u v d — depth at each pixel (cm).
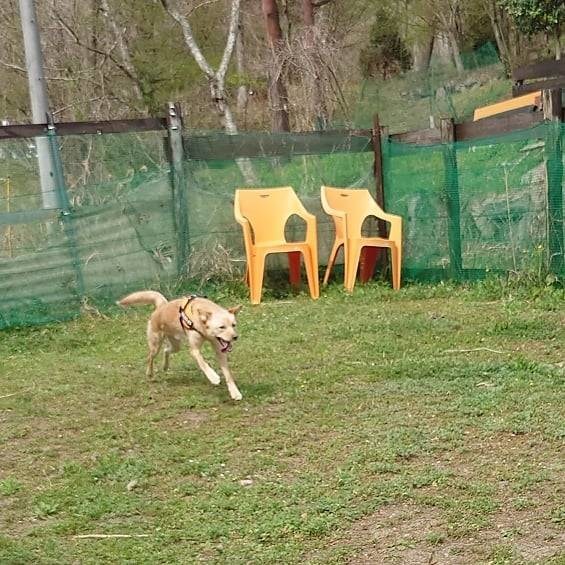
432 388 907
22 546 659
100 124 1145
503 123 1132
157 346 948
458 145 1152
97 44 2069
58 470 831
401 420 863
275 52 1703
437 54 2898
